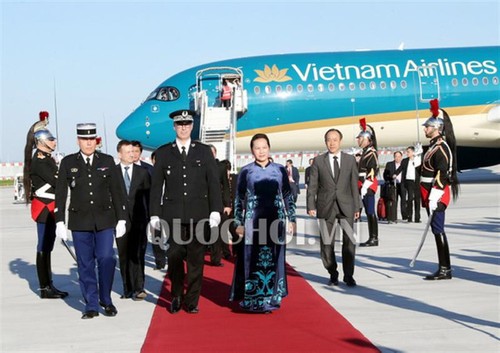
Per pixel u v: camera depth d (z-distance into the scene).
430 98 28.31
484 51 29.69
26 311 7.88
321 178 8.93
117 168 7.57
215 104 26.62
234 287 7.68
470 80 28.75
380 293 8.30
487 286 8.56
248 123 27.00
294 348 5.83
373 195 12.91
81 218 7.42
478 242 12.85
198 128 26.77
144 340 6.29
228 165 11.54
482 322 6.62
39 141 8.62
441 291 8.30
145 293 8.50
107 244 7.51
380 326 6.54
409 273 9.76
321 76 27.52
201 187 7.52
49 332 6.77
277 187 7.42
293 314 7.22
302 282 9.24
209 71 27.16
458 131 29.06
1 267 11.62
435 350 5.64
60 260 12.30
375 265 10.58
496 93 28.89
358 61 28.22
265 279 7.30
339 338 6.12
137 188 8.80
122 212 7.55
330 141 8.91
